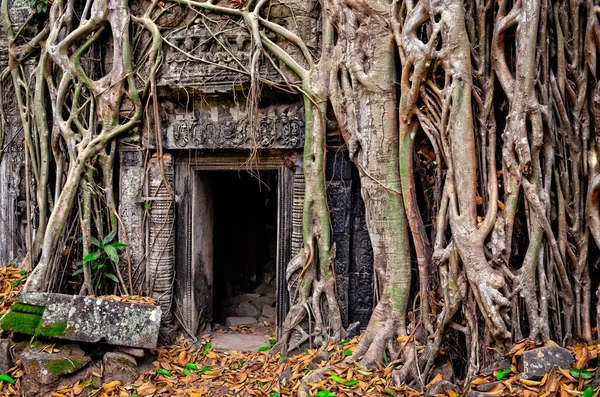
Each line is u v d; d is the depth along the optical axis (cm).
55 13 584
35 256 594
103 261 561
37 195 598
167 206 564
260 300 763
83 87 570
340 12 479
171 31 546
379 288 477
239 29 526
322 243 509
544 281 395
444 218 423
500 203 407
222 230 801
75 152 559
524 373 355
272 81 516
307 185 511
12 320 466
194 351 546
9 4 615
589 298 414
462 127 412
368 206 474
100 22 559
